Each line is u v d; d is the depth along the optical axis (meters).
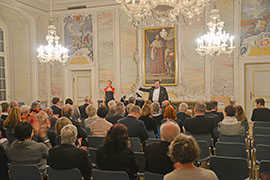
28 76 11.21
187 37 10.16
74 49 11.70
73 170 2.75
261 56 9.22
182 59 10.26
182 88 10.27
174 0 6.03
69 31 11.73
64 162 2.88
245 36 9.42
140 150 3.98
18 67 11.35
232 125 4.40
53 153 2.94
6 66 11.15
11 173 3.11
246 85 9.81
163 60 10.51
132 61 10.91
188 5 6.32
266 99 9.52
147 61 10.71
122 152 2.79
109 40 11.20
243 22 9.45
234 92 9.59
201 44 7.48
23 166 3.01
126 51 10.98
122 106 5.30
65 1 11.41
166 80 10.49
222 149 3.62
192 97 10.15
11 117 4.30
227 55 9.66
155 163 2.71
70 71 12.01
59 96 11.93
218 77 9.80
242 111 5.36
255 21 9.30
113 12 11.08
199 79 10.05
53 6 11.71
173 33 10.33
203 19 9.92
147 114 4.91
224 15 9.69
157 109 5.56
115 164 2.77
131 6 6.51
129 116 4.36
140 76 10.81
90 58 11.48
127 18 10.91
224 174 2.91
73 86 12.06
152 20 10.55
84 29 11.52
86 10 11.42
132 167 2.83
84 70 11.88
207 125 4.50
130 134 4.21
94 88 11.45
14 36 11.34
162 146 2.73
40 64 11.56
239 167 2.83
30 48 11.23
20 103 10.64
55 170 2.83
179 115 5.64
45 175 3.27
